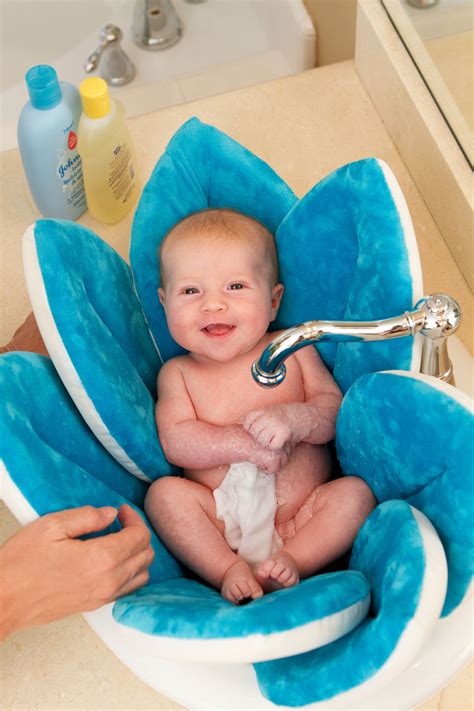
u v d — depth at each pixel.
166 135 1.35
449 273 1.21
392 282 0.86
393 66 1.25
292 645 0.71
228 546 0.99
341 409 0.92
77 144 1.20
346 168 0.91
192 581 0.92
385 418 0.84
